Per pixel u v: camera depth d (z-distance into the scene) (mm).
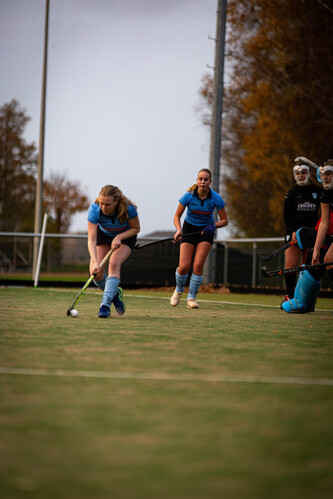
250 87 110062
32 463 8172
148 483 7617
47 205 181250
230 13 108938
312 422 10203
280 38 105625
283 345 18438
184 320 25547
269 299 46469
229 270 61125
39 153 83312
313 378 13594
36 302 33906
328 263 27969
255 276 58469
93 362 14891
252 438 9344
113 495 7258
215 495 7312
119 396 11625
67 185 183250
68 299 36750
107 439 9148
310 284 29125
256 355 16453
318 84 104688
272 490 7461
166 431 9586
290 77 105500
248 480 7750
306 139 105500
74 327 21844
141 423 9953
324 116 105938
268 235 121125
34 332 20219
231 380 13234
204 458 8469
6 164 174750
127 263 60094
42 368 14031
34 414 10320
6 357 15312
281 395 11984
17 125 175000
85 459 8344
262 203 120875
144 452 8656
